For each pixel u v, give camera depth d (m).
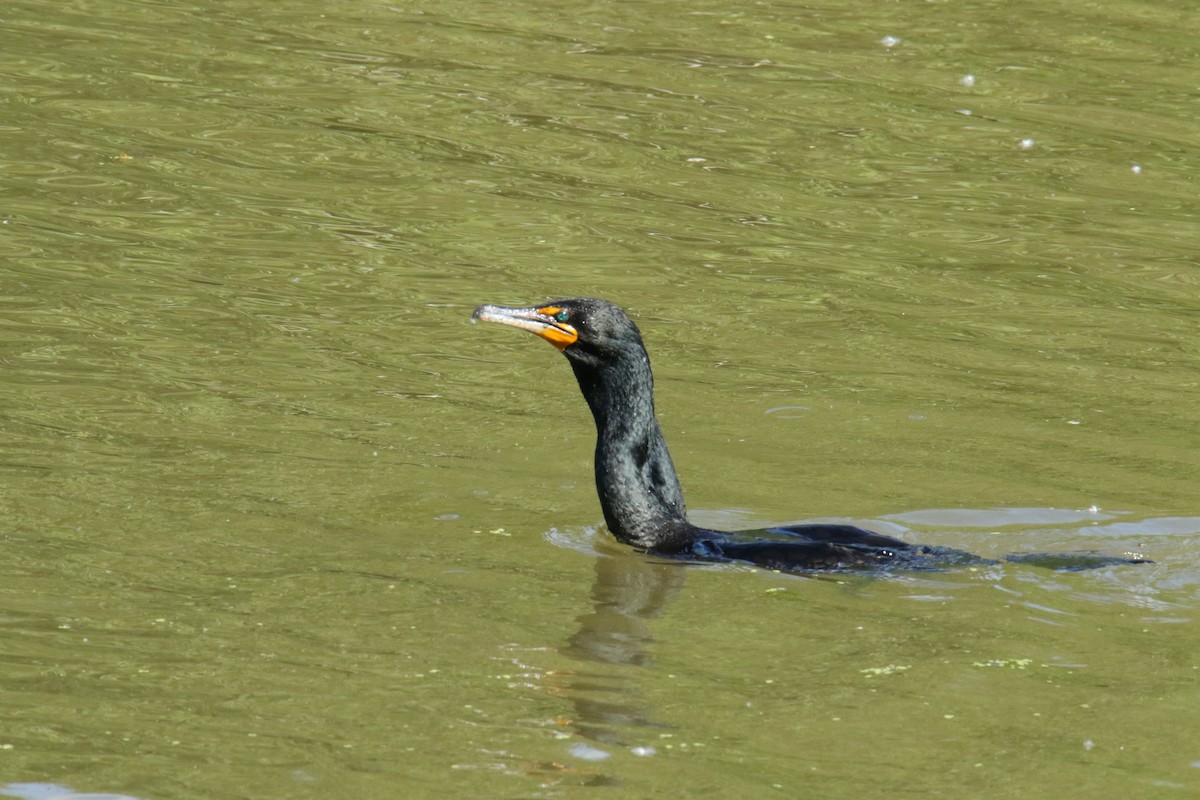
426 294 16.45
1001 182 20.61
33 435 12.64
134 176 19.30
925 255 18.25
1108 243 18.80
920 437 13.65
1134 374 15.16
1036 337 16.08
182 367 14.30
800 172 20.64
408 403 13.90
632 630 9.92
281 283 16.52
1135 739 8.70
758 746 8.52
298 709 8.73
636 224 18.72
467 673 9.24
